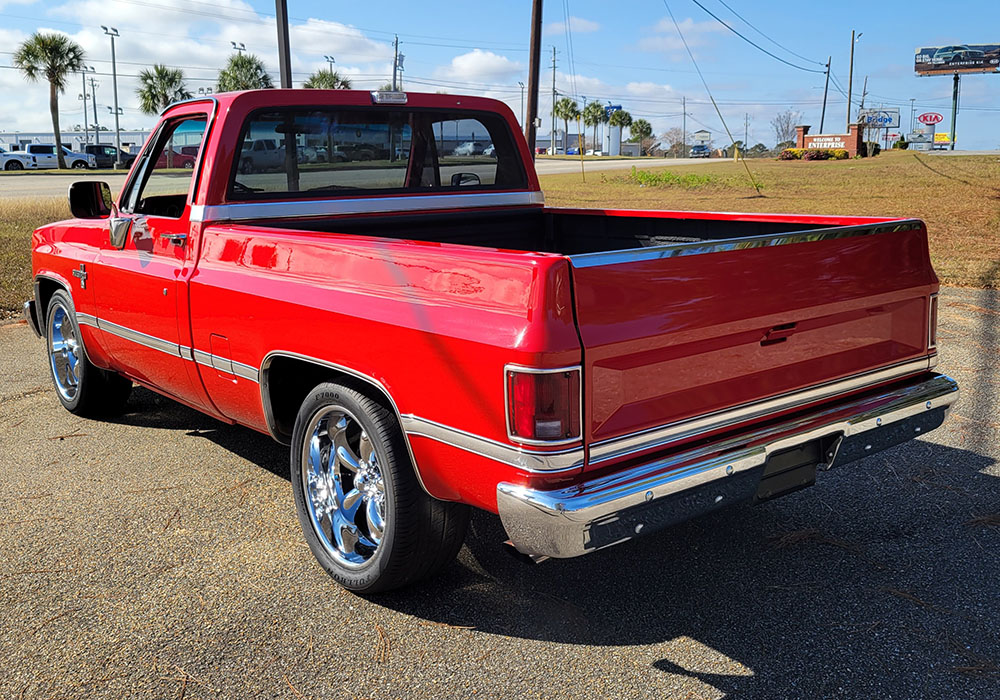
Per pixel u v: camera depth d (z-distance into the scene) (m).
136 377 5.09
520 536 2.73
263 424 4.03
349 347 3.29
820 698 2.78
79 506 4.40
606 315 2.71
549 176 39.69
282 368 3.86
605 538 2.69
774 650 3.06
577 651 3.08
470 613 3.36
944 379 3.78
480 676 2.95
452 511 3.29
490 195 5.24
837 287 3.33
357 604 3.44
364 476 3.48
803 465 3.32
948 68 105.81
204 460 5.04
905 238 3.62
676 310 2.86
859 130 49.56
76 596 3.51
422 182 4.95
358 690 2.88
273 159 4.35
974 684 2.84
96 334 5.21
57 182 35.91
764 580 3.57
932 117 99.81
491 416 2.76
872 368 3.53
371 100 4.60
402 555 3.26
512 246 5.39
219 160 4.17
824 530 4.02
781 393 3.20
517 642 3.15
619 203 22.78
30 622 3.32
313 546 3.68
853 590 3.47
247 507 4.38
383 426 3.23
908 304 3.67
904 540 3.90
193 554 3.87
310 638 3.20
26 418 5.88
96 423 5.77
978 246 12.62
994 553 3.75
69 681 2.95
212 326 4.08
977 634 3.13
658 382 2.85
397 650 3.11
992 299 8.99
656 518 2.79
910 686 2.83
